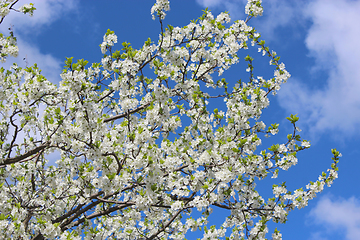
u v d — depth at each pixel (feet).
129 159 17.71
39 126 23.16
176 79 22.48
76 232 20.70
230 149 18.85
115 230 24.57
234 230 22.47
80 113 16.02
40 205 22.11
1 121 23.02
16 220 18.11
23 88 19.98
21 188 22.57
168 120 19.65
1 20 20.85
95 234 21.35
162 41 20.74
